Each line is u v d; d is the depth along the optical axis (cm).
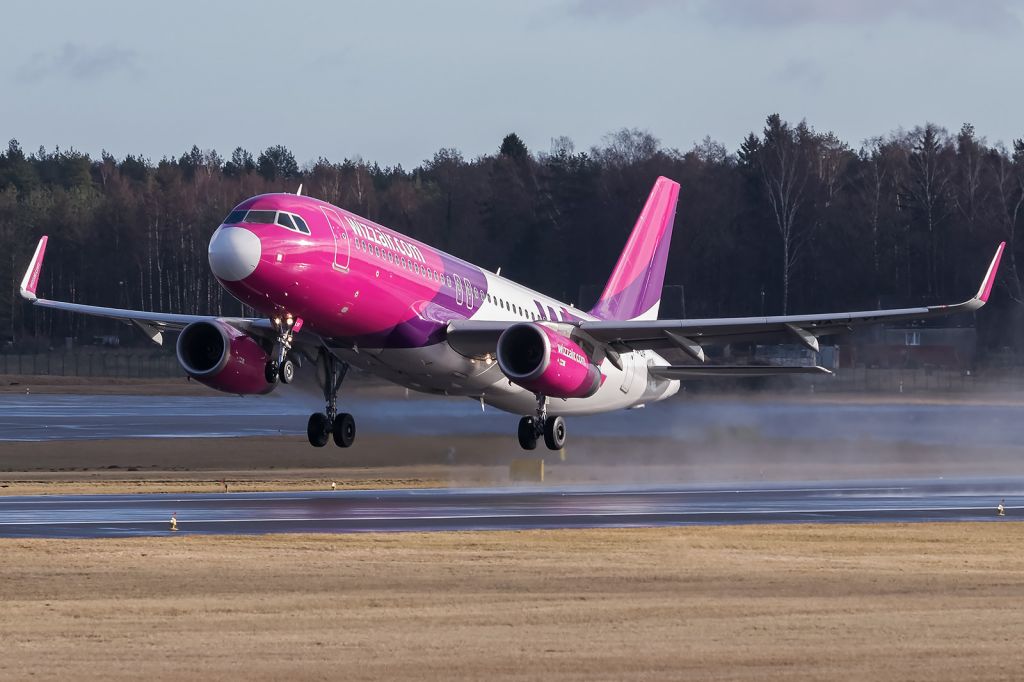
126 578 8188
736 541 9875
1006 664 6091
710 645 6388
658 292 17912
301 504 12538
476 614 7094
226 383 13138
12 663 6050
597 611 7181
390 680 5766
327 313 12281
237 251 11544
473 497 13350
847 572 8469
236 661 6075
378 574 8338
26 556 9012
